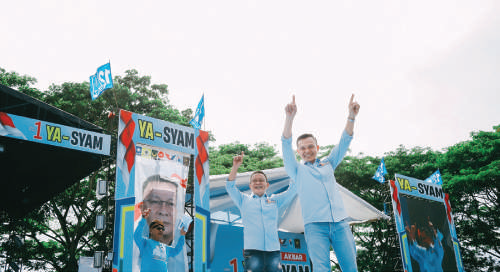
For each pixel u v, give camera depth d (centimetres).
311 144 542
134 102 2044
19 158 1105
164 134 992
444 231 1548
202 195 1011
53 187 1264
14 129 863
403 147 2462
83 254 1856
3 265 1374
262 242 618
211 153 2380
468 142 2211
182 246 940
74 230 1845
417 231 1458
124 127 933
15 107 957
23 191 1262
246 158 2342
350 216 1594
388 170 2367
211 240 1368
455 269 1512
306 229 504
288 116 521
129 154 920
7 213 1348
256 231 623
